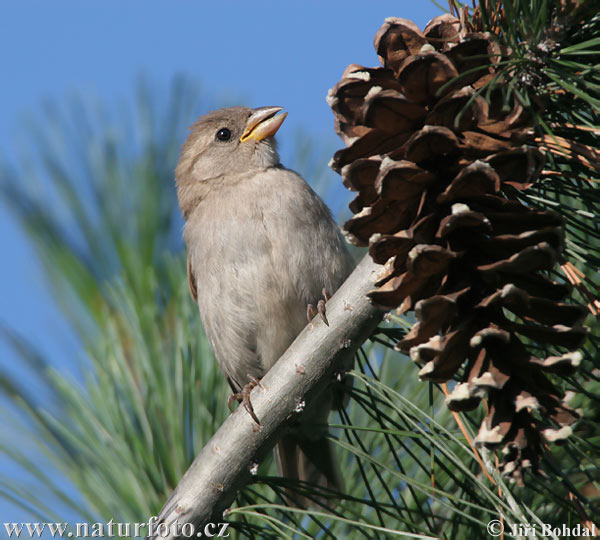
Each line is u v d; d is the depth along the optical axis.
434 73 3.79
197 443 5.66
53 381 5.85
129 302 6.20
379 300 3.89
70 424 5.67
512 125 3.79
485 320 3.65
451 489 5.09
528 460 3.43
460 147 3.83
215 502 4.81
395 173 3.76
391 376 5.86
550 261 3.53
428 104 3.95
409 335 3.70
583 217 4.23
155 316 6.27
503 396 3.51
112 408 5.67
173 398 5.76
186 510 4.79
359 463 4.53
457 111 3.81
